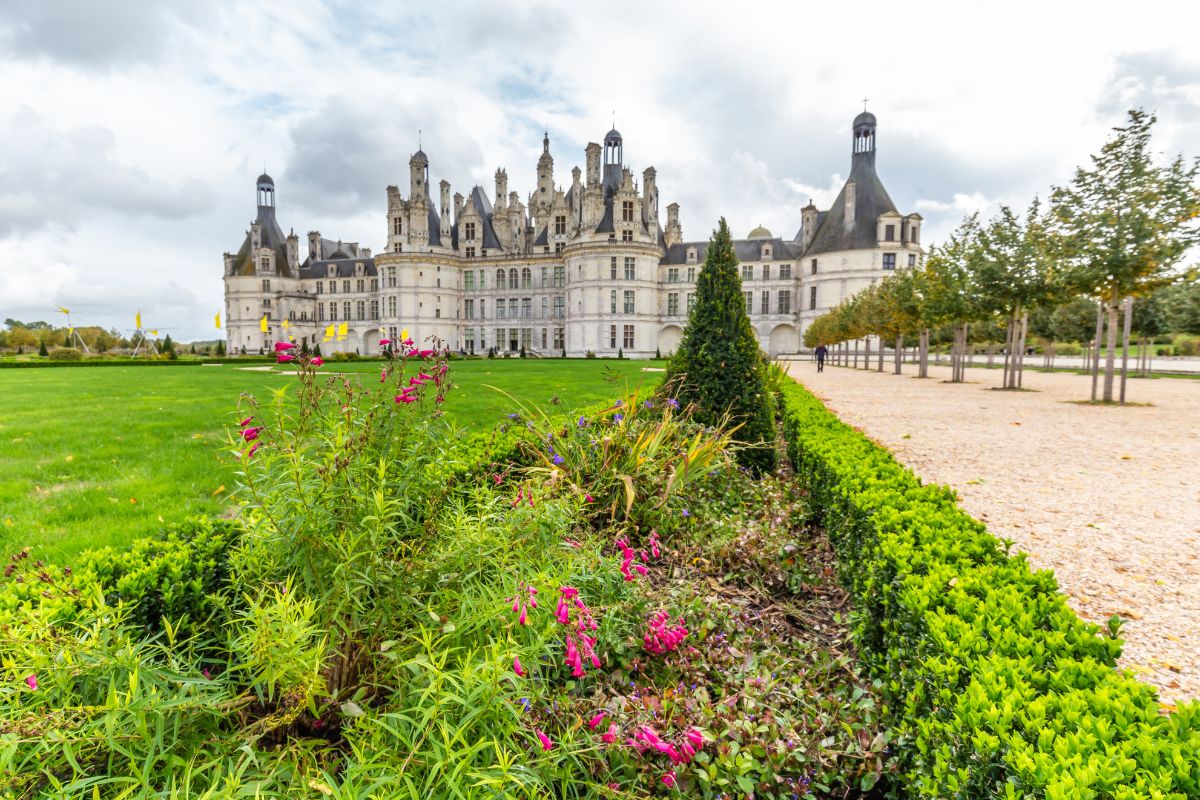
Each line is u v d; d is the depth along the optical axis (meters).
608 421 6.17
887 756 2.47
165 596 2.75
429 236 74.62
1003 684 1.78
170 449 8.20
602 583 3.23
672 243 77.81
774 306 71.44
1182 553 4.80
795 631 3.79
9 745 1.57
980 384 23.52
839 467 4.80
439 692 1.88
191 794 1.76
